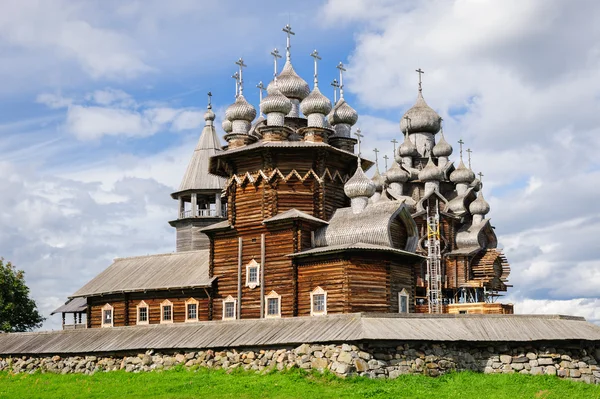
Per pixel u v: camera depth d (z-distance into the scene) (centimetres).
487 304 6712
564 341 4541
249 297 5675
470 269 7819
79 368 5322
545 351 4484
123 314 6712
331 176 5872
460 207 8056
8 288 8556
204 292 6106
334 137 6162
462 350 4403
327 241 5459
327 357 4131
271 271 5566
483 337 4369
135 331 5312
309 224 5531
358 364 4022
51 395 4147
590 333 4650
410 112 8688
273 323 4631
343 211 5641
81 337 5591
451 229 7938
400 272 5469
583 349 4578
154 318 6469
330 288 5228
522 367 4431
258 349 4438
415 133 8712
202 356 4678
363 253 5206
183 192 8488
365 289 5172
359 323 4175
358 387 3838
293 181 5703
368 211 5503
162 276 6575
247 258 5738
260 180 5753
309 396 3653
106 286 6881
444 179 8312
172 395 3844
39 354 5600
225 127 6788
